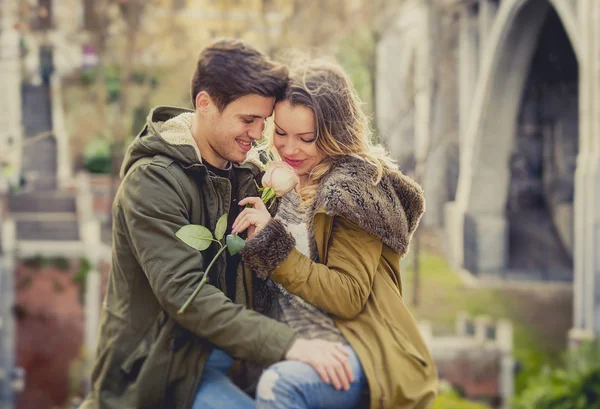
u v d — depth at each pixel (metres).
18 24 14.73
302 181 2.55
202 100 2.38
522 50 22.89
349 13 20.28
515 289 22.78
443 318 20.72
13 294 19.36
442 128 25.34
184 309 2.28
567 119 27.64
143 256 2.33
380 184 2.43
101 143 23.36
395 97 26.58
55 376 19.33
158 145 2.39
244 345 2.25
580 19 18.33
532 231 26.45
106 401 2.42
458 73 25.16
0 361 18.98
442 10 24.66
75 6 22.42
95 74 22.50
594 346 16.20
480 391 17.56
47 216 21.19
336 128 2.41
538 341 20.66
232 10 19.05
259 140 2.47
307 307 2.44
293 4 19.27
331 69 2.46
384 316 2.42
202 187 2.45
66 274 19.73
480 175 24.56
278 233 2.30
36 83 23.19
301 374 2.21
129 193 2.36
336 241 2.38
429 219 27.05
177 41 19.77
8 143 10.66
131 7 17.39
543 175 28.06
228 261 2.54
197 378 2.40
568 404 14.78
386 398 2.28
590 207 18.38
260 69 2.35
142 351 2.41
